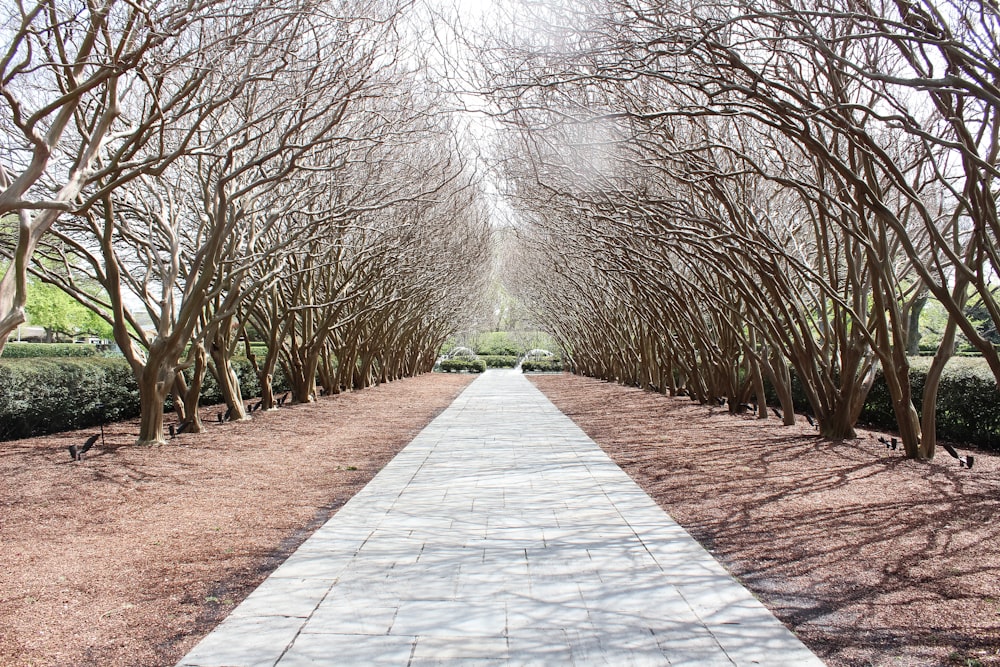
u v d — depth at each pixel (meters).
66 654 3.48
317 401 18.56
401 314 26.56
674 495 7.13
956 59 5.73
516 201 16.30
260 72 7.41
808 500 6.56
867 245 7.76
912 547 5.05
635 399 19.17
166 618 3.97
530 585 4.48
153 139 10.31
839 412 9.89
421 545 5.39
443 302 31.48
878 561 4.82
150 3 6.67
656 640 3.64
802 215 13.92
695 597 4.27
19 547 5.19
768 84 5.97
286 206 11.58
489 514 6.42
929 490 6.68
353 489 7.63
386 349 27.95
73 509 6.28
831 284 9.76
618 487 7.62
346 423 13.89
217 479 7.86
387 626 3.81
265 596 4.27
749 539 5.50
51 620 3.88
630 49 6.77
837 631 3.77
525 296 38.59
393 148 13.40
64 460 8.44
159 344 9.64
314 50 10.38
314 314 18.92
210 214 9.98
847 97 7.73
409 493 7.34
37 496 6.67
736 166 10.81
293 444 10.74
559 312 32.78
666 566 4.86
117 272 9.16
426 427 13.57
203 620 3.94
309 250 13.79
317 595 4.29
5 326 6.15
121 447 9.49
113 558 5.01
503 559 5.03
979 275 6.40
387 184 13.50
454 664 3.36
